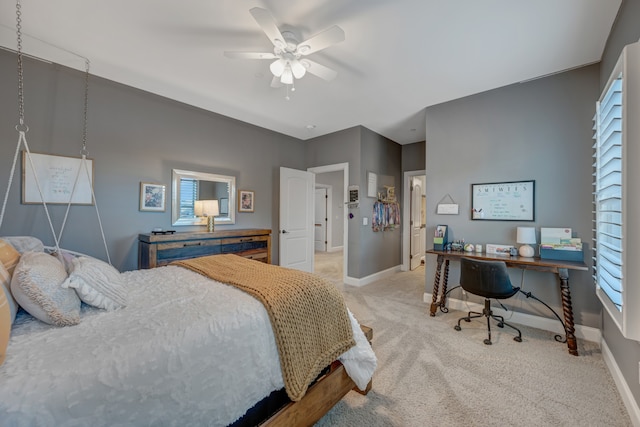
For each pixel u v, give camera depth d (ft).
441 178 10.76
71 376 2.48
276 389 3.97
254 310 4.00
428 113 11.21
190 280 5.49
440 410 5.09
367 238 14.44
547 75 8.63
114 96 9.38
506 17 6.13
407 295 12.25
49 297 3.39
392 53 7.55
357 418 4.90
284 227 14.58
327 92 10.02
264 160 14.33
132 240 9.80
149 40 7.11
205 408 3.21
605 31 6.56
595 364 6.61
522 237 8.57
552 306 8.51
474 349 7.32
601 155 6.15
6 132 7.58
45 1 5.78
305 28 6.56
